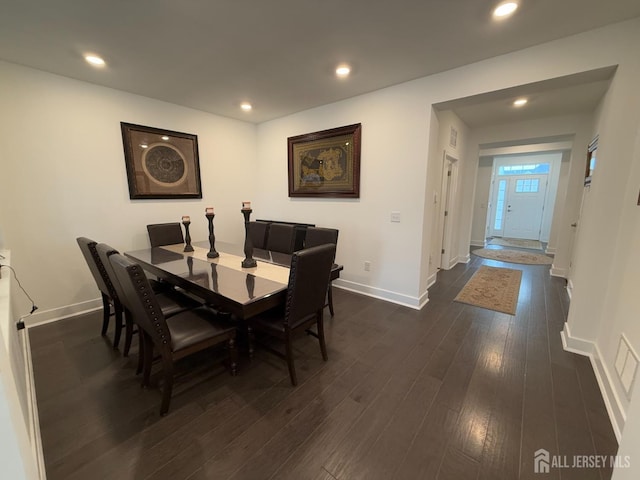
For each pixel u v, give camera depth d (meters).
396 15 1.76
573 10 1.69
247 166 4.48
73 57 2.32
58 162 2.72
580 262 2.13
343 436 1.46
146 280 1.48
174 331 1.71
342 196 3.53
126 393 1.77
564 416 1.58
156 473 1.27
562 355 2.18
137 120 3.22
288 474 1.26
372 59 2.35
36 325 2.68
